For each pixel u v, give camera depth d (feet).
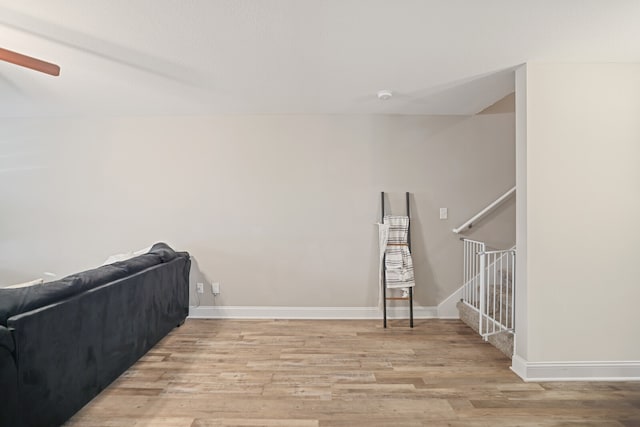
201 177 13.12
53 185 13.19
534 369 8.47
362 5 5.96
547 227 8.49
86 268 13.21
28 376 5.57
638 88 8.44
